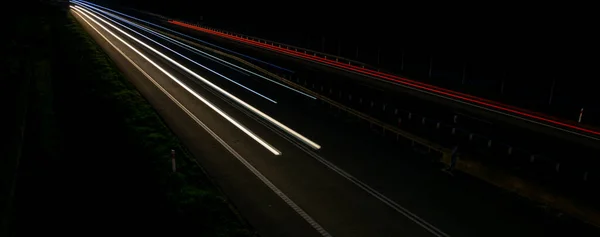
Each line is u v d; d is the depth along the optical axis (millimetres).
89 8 125688
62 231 15969
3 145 22312
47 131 25906
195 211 14617
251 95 33000
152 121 25172
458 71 46844
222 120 26391
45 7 88188
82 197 18031
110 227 15250
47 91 34562
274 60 49375
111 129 24438
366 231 14102
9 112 27688
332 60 51469
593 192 16344
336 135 24234
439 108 30641
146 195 16344
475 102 32938
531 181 16797
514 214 15500
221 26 85500
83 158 21750
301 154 21047
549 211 15695
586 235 14141
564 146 22594
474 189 17547
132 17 105875
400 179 18375
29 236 15984
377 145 22734
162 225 14102
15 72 38719
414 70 47875
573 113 30219
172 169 17859
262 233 13758
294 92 34312
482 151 21375
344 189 17219
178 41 63406
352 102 31188
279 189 17031
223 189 16859
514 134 24625
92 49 48750
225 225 13844
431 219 15023
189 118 26656
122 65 43219
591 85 38594
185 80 37688
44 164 21688
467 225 14664
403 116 27422
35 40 55500
